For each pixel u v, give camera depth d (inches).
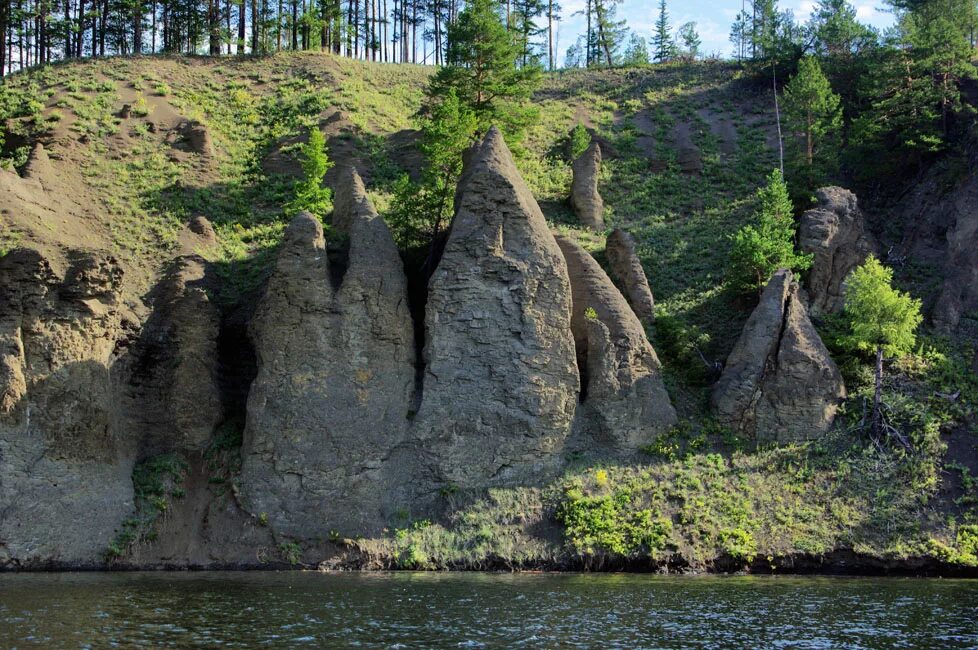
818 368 1838.1
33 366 1624.0
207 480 1701.5
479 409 1722.4
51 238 1827.0
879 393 1827.0
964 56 2694.4
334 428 1675.7
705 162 2930.6
